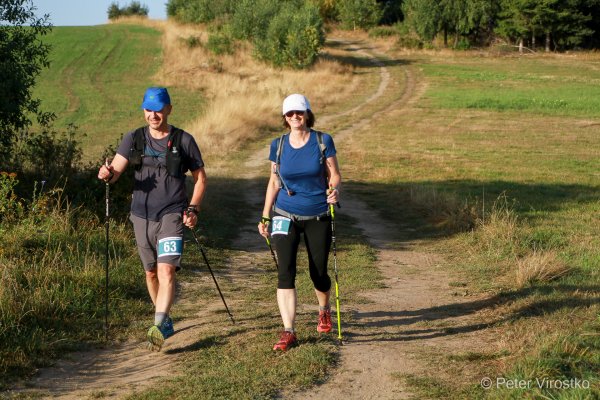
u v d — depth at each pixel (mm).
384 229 12930
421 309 7012
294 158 5332
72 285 7098
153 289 5809
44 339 5762
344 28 76562
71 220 9484
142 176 5480
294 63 50469
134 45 59406
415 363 5074
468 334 5895
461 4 61844
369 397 4469
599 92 41688
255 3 57062
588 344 5113
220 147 24297
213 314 6770
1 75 11156
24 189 10750
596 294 7016
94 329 6211
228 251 10508
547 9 59250
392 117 33656
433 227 12750
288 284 5414
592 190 16844
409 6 65938
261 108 32219
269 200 5598
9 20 11562
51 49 12234
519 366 4652
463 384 4578
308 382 4695
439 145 25484
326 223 5422
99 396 4684
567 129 30047
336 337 5723
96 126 31359
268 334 5781
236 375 4844
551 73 50656
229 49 53281
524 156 23141
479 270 9016
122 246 9039
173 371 5098
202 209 13484
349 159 22594
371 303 7352
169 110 5453
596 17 63281
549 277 8062
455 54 60812
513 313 6500
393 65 55062
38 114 12391
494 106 36562
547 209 14000
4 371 5094
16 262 7480
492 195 15836
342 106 37750
